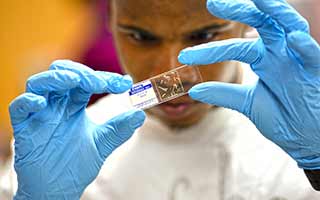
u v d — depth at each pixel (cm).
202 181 78
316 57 61
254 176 77
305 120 64
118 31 72
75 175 66
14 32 140
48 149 65
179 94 68
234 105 66
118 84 65
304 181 76
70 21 139
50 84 63
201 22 68
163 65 70
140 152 80
